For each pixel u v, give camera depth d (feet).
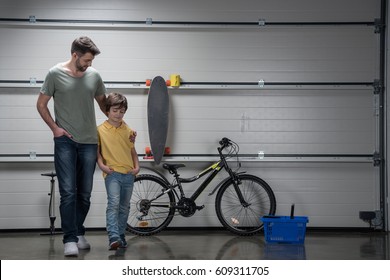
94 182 20.97
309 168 21.20
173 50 21.12
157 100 20.58
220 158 20.98
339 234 20.25
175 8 21.13
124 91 21.07
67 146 15.48
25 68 20.86
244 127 21.16
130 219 20.92
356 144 21.18
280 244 17.84
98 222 20.94
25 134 20.86
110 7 21.03
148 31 21.09
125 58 21.02
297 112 21.21
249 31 21.20
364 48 21.21
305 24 21.17
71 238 15.43
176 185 19.99
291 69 21.20
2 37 20.86
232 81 21.13
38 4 20.92
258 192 21.04
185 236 19.70
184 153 21.06
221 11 21.20
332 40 21.22
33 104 20.93
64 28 20.99
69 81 15.49
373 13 21.21
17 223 20.80
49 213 20.12
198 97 21.16
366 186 21.17
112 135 16.26
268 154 21.16
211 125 21.13
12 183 20.86
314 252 16.17
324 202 21.13
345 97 21.22
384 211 21.03
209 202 21.07
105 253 15.94
